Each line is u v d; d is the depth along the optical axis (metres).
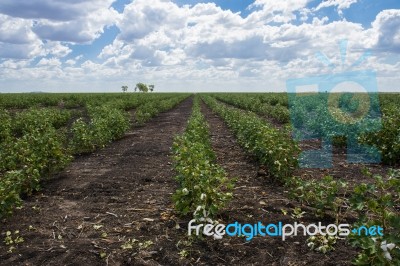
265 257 4.89
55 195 7.81
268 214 6.23
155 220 6.18
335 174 9.05
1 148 9.78
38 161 8.38
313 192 6.55
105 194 7.79
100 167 10.34
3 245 5.39
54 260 4.91
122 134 16.19
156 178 8.98
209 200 5.68
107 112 19.20
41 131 14.66
